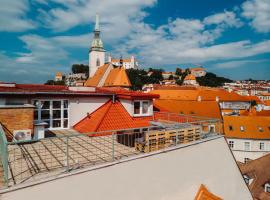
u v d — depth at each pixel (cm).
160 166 1010
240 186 1469
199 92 8119
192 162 1155
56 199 746
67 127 1592
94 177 820
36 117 1474
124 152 1072
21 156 1004
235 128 4928
